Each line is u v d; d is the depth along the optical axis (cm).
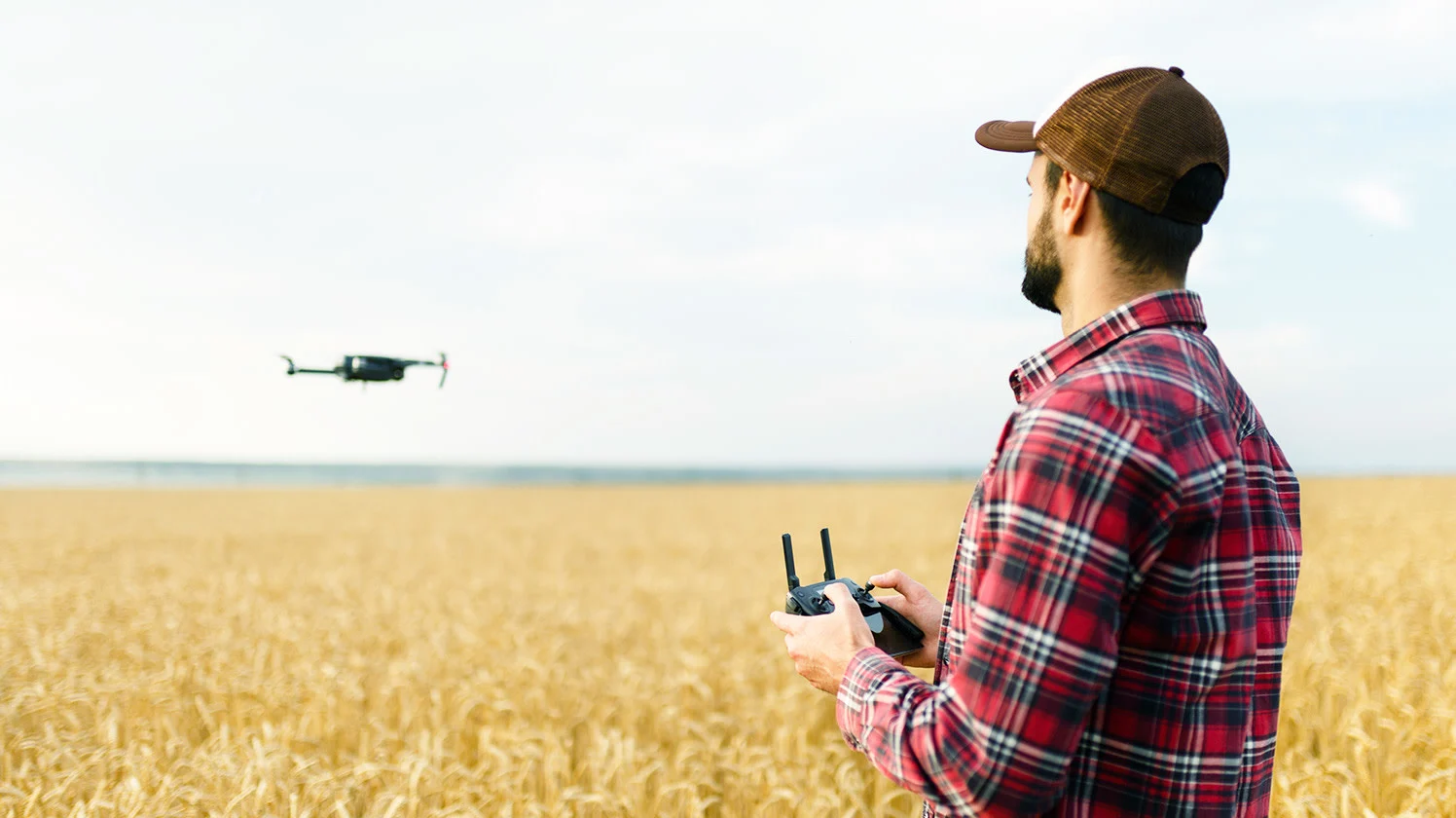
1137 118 142
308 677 709
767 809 453
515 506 4262
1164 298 145
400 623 1025
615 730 532
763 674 738
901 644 197
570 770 538
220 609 1186
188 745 549
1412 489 4112
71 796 451
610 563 1855
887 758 141
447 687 705
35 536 2508
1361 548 1567
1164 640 130
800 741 540
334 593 1332
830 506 3922
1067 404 132
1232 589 132
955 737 129
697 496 5269
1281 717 541
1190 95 146
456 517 3472
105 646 915
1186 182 142
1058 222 157
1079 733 125
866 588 200
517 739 526
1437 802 405
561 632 1015
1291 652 692
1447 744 467
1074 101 149
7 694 670
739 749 527
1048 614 124
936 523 2820
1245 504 135
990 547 140
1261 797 146
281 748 499
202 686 713
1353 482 5175
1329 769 428
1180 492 124
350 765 525
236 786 437
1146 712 131
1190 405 132
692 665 737
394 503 4550
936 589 1360
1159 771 131
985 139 172
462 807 429
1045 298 166
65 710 590
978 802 127
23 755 527
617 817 441
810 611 177
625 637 977
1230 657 131
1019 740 123
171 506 4147
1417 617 880
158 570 1703
